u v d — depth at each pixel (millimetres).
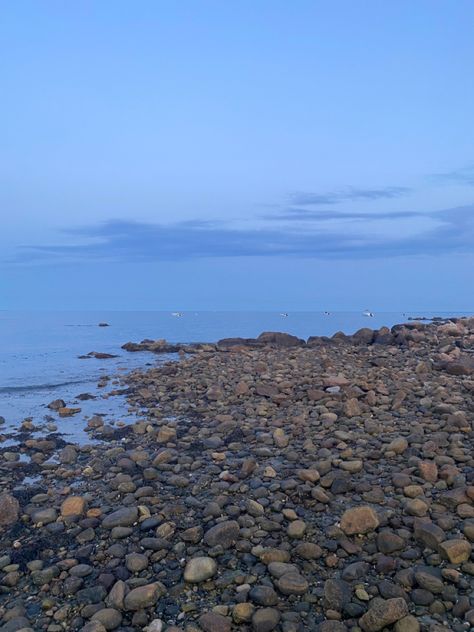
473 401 11344
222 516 6547
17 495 7625
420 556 5477
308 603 4883
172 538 6113
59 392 15891
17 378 18391
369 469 7660
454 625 4492
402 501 6602
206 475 7969
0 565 5742
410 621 4457
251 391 13938
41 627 4797
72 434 11117
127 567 5582
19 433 11227
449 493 6516
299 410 11633
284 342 24672
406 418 10344
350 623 4613
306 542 5797
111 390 16094
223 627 4578
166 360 23219
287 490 7059
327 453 8414
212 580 5277
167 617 4828
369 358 18516
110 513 6855
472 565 5191
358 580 5129
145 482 7859
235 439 9977
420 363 15438
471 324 27484
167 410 12961
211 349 24469
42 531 6535
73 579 5402
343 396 12289
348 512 5969
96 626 4609
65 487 7883
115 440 10523
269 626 4555
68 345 30688
